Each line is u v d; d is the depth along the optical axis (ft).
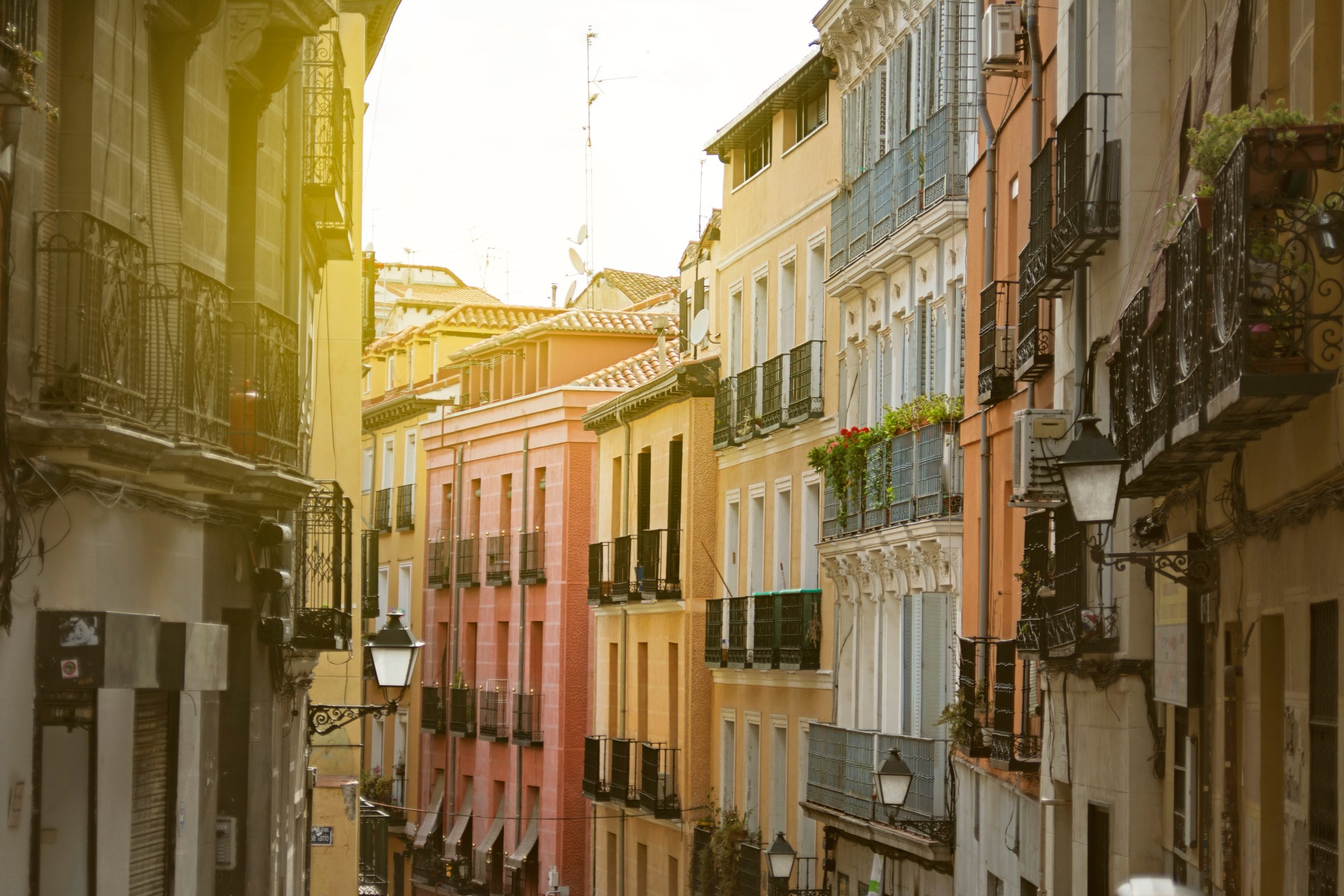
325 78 78.64
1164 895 26.08
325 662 117.91
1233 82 44.86
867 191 113.19
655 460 157.48
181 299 50.11
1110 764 59.82
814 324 126.93
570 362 193.57
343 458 112.27
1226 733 45.57
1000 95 87.40
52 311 43.93
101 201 47.06
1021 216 82.33
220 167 58.85
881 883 105.60
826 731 113.29
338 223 78.95
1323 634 37.29
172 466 49.70
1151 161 58.13
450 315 233.55
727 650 136.77
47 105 39.91
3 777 41.34
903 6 107.34
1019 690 80.23
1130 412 50.60
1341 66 37.06
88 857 47.21
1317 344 35.53
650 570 153.28
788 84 128.16
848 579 114.83
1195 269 39.17
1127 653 57.82
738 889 132.05
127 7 49.37
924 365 104.47
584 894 178.50
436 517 213.25
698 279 153.79
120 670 44.88
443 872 199.93
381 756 224.53
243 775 63.87
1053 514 70.03
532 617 187.73
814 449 117.39
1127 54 58.75
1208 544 47.55
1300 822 38.63
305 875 87.35
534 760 185.47
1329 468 36.09
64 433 42.91
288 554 69.31
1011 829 79.25
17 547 41.24
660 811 147.84
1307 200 34.06
